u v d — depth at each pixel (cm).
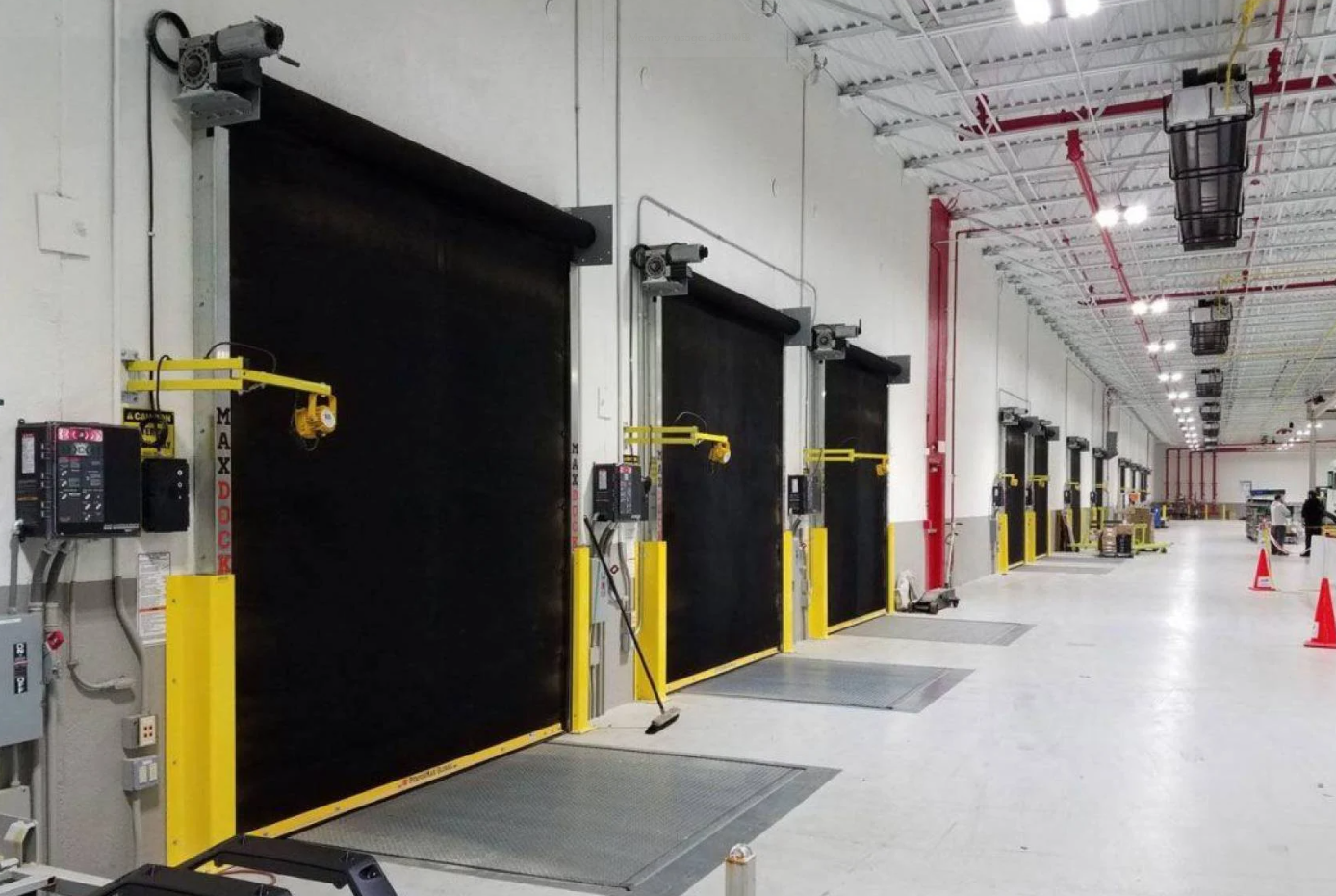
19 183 284
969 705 599
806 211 850
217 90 322
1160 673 710
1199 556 2039
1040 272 1561
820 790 429
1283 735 529
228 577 326
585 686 543
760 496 768
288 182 373
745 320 739
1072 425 2303
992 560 1566
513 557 500
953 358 1326
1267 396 3266
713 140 697
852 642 855
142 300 318
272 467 364
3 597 277
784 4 760
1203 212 909
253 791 354
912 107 950
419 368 439
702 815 396
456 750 458
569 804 410
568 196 543
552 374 534
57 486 274
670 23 645
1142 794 426
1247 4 654
